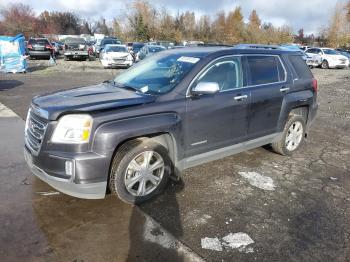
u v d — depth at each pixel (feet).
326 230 11.71
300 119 18.75
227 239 11.01
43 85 43.06
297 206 13.29
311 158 18.72
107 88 14.57
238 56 15.52
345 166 17.74
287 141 18.56
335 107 34.63
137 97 12.81
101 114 11.34
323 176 16.31
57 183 11.49
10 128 22.22
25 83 44.57
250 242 10.89
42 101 12.62
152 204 12.97
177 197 13.58
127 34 168.04
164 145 13.32
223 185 14.83
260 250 10.53
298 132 19.04
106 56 68.03
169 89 13.25
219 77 14.57
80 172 11.10
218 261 9.98
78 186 11.27
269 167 17.11
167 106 12.71
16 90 38.27
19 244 10.35
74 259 9.84
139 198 12.71
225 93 14.60
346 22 188.44
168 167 13.26
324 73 77.15
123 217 12.02
